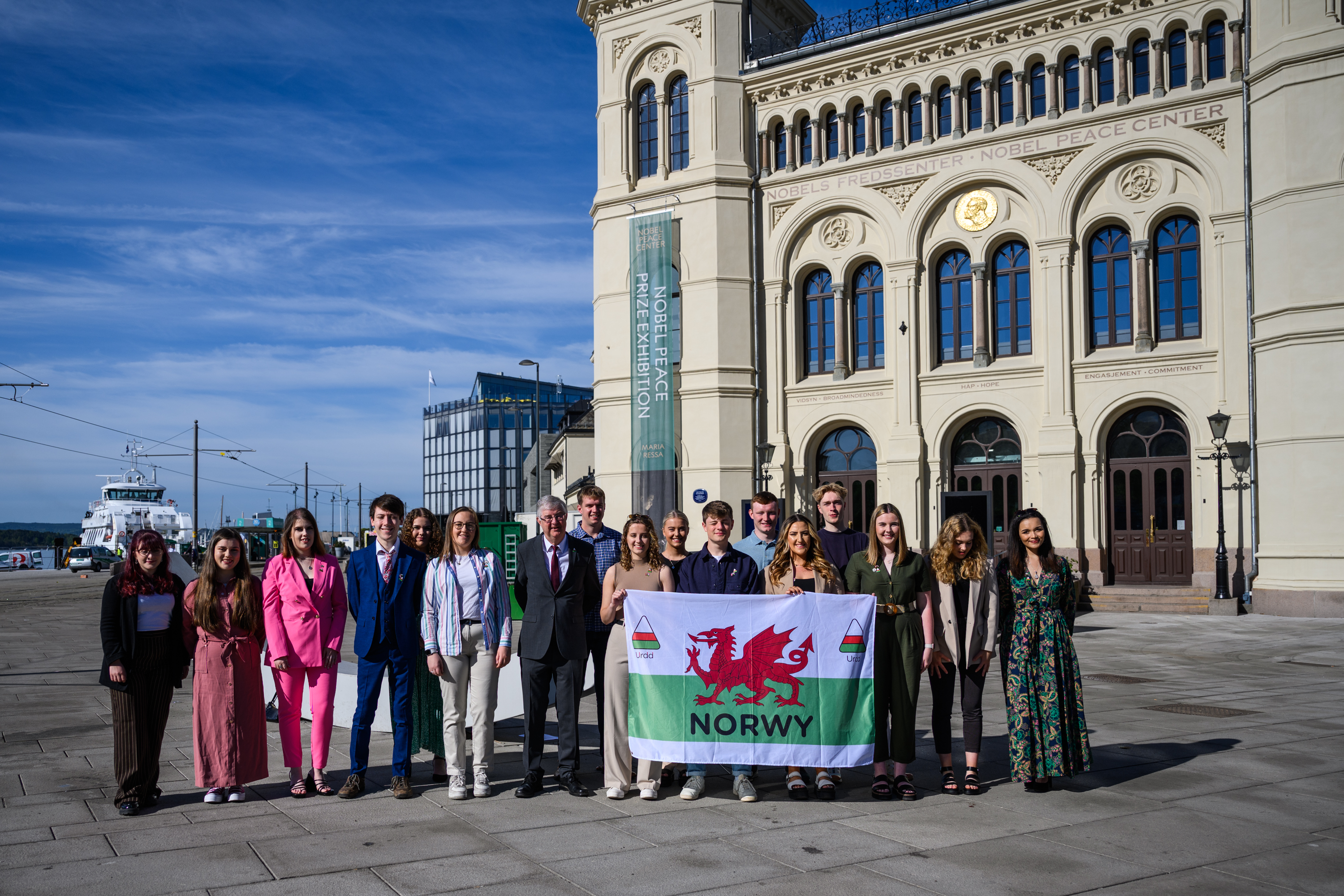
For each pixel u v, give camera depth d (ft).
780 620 22.88
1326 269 70.49
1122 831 19.81
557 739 30.37
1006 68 88.33
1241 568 74.54
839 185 95.20
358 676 24.32
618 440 101.65
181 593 22.35
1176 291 81.87
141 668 21.65
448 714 23.02
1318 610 69.21
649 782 22.82
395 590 23.32
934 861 17.98
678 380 98.73
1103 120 83.10
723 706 22.75
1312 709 34.60
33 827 20.31
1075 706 23.27
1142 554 81.87
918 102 92.32
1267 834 19.56
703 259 98.27
